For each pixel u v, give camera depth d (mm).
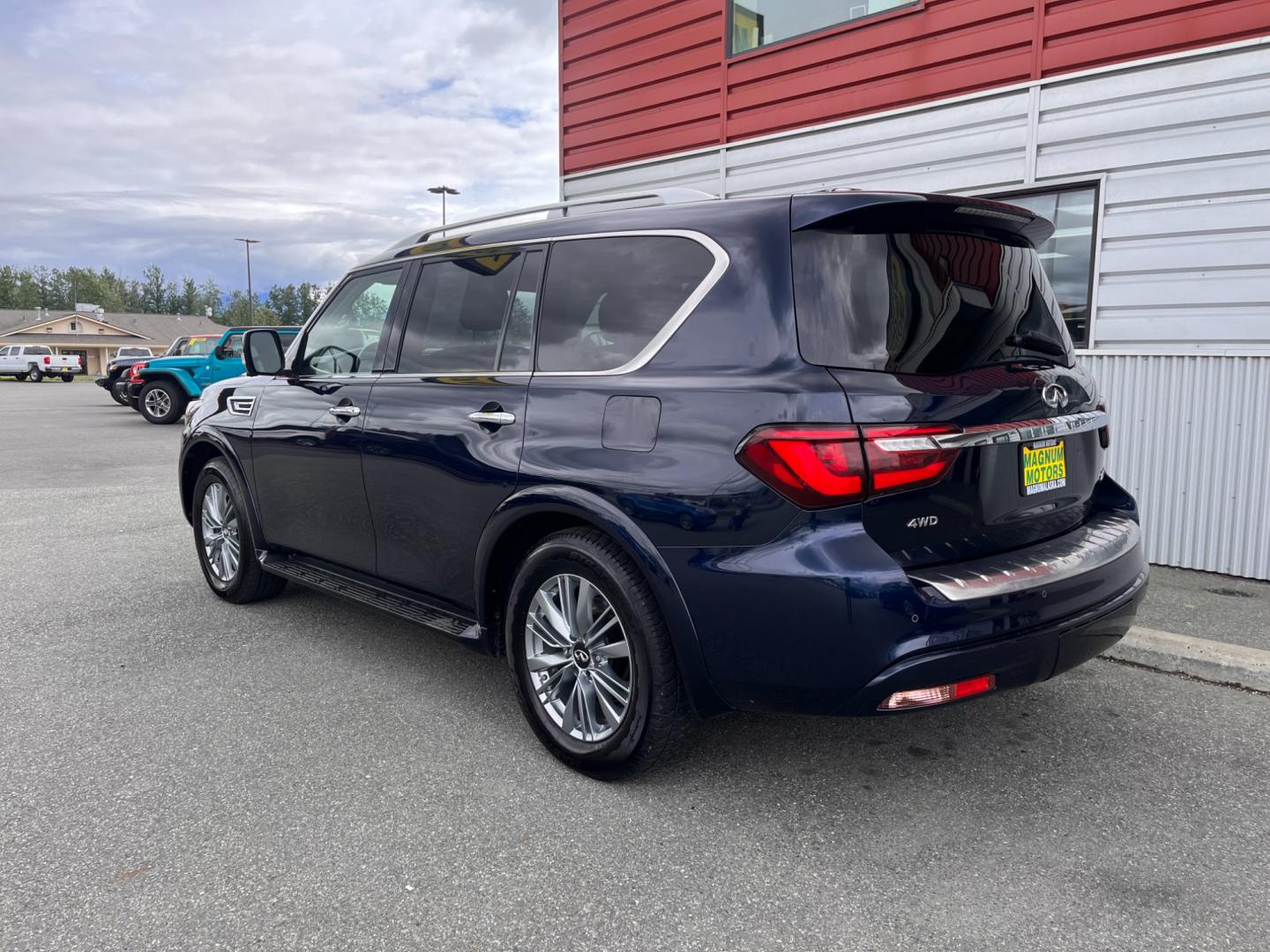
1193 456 5113
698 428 2469
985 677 2316
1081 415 2770
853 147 6387
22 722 3277
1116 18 5102
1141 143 5098
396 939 2080
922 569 2324
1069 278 5547
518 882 2299
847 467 2225
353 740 3131
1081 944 2047
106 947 2045
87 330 81500
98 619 4539
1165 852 2428
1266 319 4805
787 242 2475
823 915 2160
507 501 2939
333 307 4074
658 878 2318
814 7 6551
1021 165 5582
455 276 3459
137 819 2605
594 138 8094
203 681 3684
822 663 2289
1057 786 2793
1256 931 2090
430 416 3277
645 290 2775
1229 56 4766
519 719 3320
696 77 7273
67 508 7820
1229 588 4789
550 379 2941
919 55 5961
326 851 2443
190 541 6418
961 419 2348
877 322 2361
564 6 8180
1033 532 2621
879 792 2762
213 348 17703
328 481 3822
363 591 3781
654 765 2756
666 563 2504
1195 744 3086
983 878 2311
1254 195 4770
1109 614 2572
